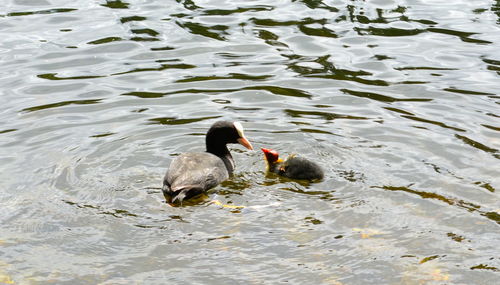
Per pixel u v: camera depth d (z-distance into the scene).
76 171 11.09
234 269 8.41
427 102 13.98
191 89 14.74
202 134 12.66
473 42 17.23
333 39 17.58
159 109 13.77
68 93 14.59
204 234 9.20
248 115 13.48
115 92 14.62
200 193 10.50
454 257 8.68
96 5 20.20
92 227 9.41
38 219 9.63
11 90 14.73
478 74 15.38
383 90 14.62
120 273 8.37
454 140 12.16
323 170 11.01
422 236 9.15
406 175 10.87
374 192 10.32
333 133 12.59
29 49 16.91
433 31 18.03
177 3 20.39
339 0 20.53
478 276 8.29
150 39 17.58
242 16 19.23
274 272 8.36
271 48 17.03
